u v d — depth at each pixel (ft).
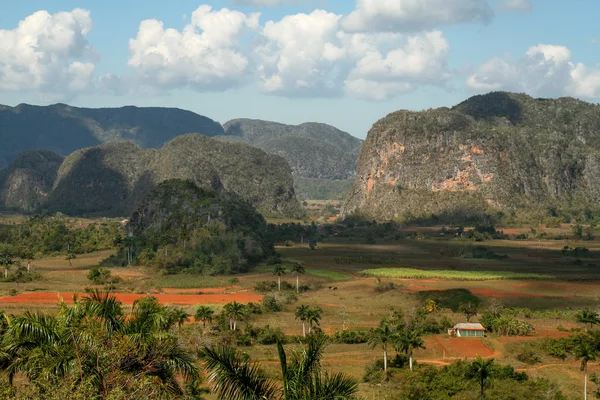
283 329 372.79
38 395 98.89
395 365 289.12
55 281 554.05
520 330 354.74
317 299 488.44
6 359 121.19
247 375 89.92
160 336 115.65
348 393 89.56
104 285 532.32
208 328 340.39
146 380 100.89
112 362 102.06
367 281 563.48
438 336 355.36
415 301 468.75
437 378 258.16
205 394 178.91
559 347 311.06
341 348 331.57
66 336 107.14
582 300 483.10
